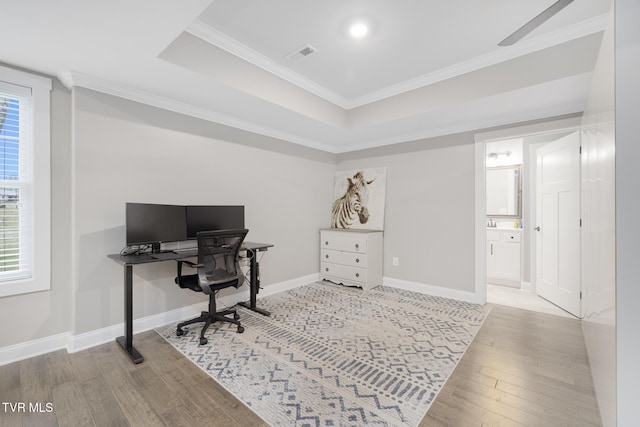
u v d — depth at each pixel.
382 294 3.88
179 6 1.59
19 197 2.23
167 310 2.90
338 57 2.70
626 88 1.11
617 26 1.13
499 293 3.96
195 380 1.93
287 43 2.48
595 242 1.65
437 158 3.84
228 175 3.40
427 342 2.47
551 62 2.36
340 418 1.58
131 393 1.79
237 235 2.72
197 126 3.12
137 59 2.11
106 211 2.51
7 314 2.14
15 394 1.78
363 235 4.07
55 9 1.58
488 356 2.24
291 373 2.01
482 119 3.35
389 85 3.28
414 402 1.71
